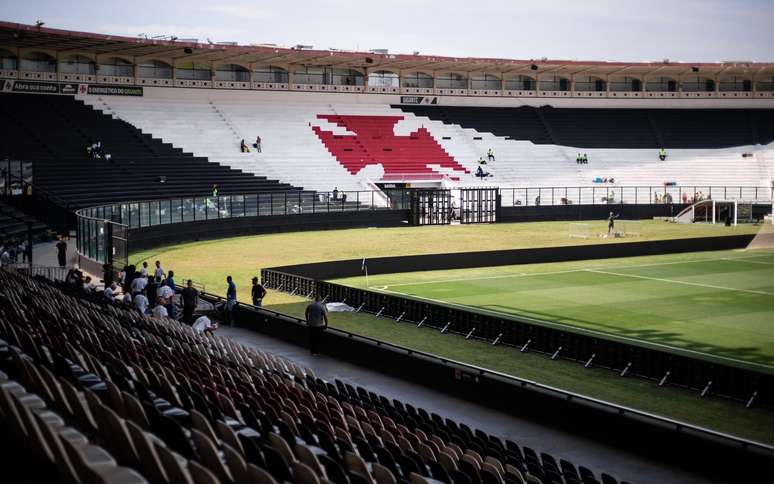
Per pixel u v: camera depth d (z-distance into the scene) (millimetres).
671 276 49031
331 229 76938
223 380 16719
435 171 92438
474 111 104000
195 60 90188
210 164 80438
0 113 73500
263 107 93750
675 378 24750
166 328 25172
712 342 30969
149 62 87625
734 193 96125
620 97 107812
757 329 33406
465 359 27781
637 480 16969
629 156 101062
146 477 8195
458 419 21078
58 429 8562
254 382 18047
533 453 16625
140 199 69500
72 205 62406
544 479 14188
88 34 73812
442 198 82312
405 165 92125
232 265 51062
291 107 95438
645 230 75750
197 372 16969
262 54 87125
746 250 63844
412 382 24656
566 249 56531
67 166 69500
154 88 87500
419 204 81188
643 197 94500
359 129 95562
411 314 34312
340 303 37875
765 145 104375
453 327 32250
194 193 74688
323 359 27562
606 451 18750
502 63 98188
